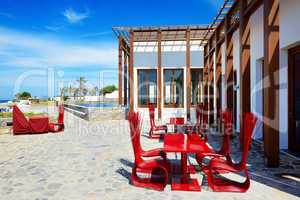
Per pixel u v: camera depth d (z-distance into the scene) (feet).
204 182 13.17
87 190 12.17
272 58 15.14
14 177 14.14
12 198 11.30
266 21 15.29
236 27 24.85
